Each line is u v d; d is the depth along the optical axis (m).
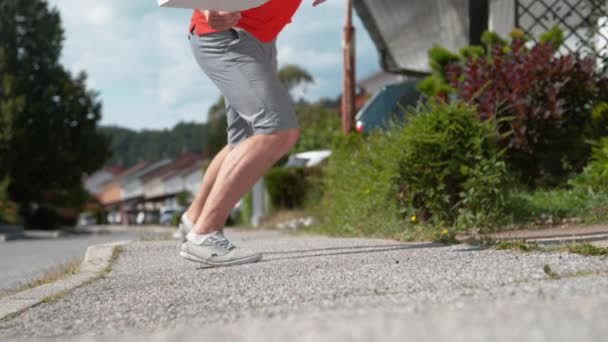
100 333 2.36
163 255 5.94
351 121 11.34
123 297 3.24
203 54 4.25
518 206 6.15
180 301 2.88
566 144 6.95
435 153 6.15
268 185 14.59
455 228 5.89
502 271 2.94
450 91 7.80
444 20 14.65
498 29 12.80
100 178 108.19
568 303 1.80
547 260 3.24
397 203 6.43
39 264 7.85
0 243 16.91
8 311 3.04
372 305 2.27
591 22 8.06
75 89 33.75
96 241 15.54
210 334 1.77
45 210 32.53
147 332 2.25
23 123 32.16
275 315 2.26
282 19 4.18
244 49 4.14
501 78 6.86
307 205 13.01
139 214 72.12
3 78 32.09
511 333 1.50
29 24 33.16
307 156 16.06
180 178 76.94
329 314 2.05
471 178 6.02
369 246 5.10
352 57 11.33
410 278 2.92
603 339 1.40
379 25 16.70
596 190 6.35
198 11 4.25
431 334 1.56
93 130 34.41
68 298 3.38
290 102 4.26
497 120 6.46
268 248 5.84
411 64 19.56
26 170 32.06
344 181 8.15
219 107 44.50
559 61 6.86
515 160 6.96
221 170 4.30
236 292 2.97
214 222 4.36
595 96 7.02
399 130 6.80
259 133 4.20
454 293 2.40
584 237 4.54
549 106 6.72
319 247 5.47
